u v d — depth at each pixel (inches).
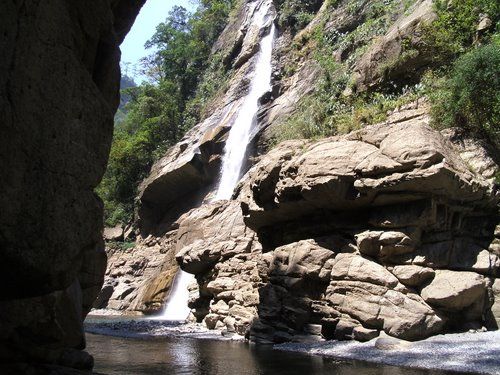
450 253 446.0
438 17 684.7
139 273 1331.2
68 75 196.1
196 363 387.5
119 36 308.7
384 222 458.3
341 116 760.3
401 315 417.1
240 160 1217.4
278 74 1312.7
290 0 1497.3
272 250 586.9
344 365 353.1
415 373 311.9
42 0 184.4
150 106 2009.1
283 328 507.2
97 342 547.8
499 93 508.1
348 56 1009.5
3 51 168.7
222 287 667.4
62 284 201.5
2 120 167.3
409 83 703.7
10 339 206.7
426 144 431.8
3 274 179.3
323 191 480.4
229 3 2161.7
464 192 442.9
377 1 1080.2
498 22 602.9
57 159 189.0
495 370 311.0
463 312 425.7
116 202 1849.2
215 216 948.0
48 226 185.3
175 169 1341.0
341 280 467.8
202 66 2031.3
